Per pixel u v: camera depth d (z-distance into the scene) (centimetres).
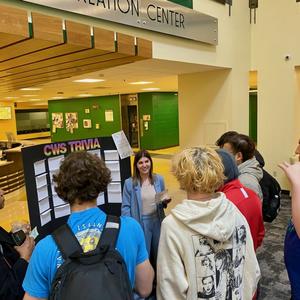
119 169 231
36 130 1925
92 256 95
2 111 1418
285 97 555
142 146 1237
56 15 250
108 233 103
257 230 155
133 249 107
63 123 1455
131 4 312
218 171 118
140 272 112
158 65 422
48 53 226
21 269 126
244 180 197
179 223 114
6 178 561
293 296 135
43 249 97
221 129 522
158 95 1198
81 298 89
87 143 212
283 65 548
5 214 474
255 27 566
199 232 110
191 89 549
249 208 148
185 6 393
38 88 699
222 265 115
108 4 288
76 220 102
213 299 112
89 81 617
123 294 94
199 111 545
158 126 1213
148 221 263
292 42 536
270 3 547
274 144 576
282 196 561
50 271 95
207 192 116
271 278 288
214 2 457
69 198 104
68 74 351
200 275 112
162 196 270
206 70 516
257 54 570
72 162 106
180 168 118
